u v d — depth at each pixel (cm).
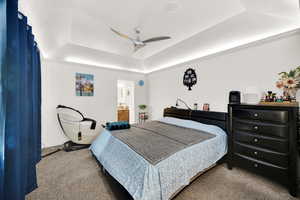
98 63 390
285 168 156
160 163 127
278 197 150
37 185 170
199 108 325
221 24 226
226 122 241
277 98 190
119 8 192
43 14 178
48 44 271
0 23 84
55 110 332
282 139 159
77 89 364
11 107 103
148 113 511
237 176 192
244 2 169
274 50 211
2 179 87
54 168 221
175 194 151
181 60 363
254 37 226
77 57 345
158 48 345
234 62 261
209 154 182
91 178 192
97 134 331
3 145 87
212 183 176
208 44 276
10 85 102
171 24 233
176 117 350
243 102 235
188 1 176
